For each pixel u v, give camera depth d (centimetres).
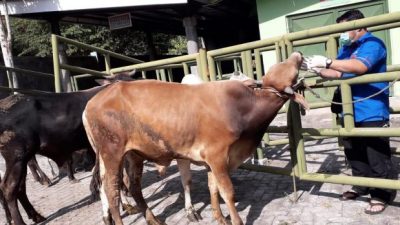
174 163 655
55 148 470
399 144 558
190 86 348
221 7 1118
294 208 392
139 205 399
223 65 1483
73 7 877
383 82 333
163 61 523
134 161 390
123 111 347
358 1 830
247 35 1548
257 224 368
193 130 334
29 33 1923
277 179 487
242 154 348
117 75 500
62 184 638
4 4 839
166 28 1488
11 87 639
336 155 558
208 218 407
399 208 361
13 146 437
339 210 375
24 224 441
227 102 329
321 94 795
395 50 816
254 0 1092
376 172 365
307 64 350
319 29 352
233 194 336
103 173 370
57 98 473
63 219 472
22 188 458
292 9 890
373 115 351
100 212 479
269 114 343
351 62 331
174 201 471
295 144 393
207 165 349
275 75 338
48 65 1107
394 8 807
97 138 361
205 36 1647
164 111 338
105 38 1836
